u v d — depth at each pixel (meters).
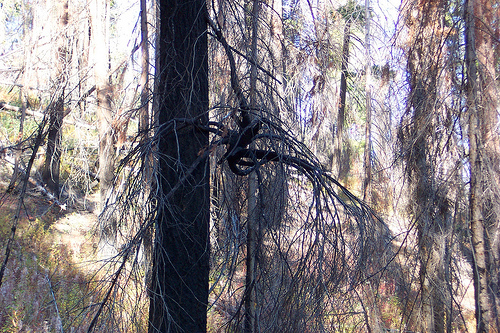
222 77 5.95
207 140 5.01
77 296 6.18
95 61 11.77
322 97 12.46
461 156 7.51
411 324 9.25
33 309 6.75
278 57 8.00
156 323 4.45
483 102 7.07
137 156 4.42
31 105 13.30
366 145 12.79
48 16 12.01
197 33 4.96
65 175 17.42
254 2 5.74
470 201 7.24
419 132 7.98
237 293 5.08
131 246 4.06
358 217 4.61
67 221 13.77
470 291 10.27
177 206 4.55
